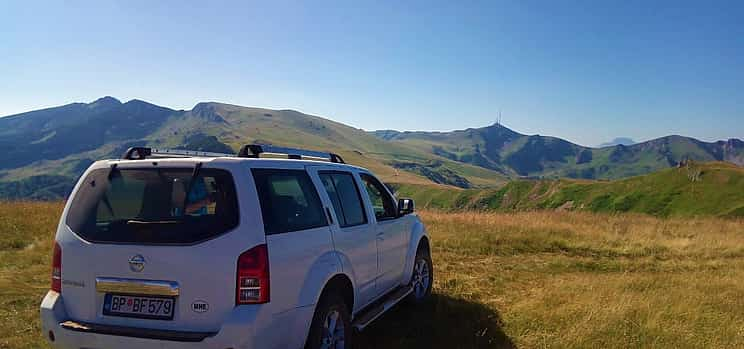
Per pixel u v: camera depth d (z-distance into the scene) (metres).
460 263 10.09
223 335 3.36
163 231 3.55
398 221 6.06
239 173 3.67
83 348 3.64
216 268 3.43
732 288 8.28
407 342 5.43
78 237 3.78
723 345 5.54
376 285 5.36
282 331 3.67
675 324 6.07
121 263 3.60
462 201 132.25
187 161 3.72
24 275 7.95
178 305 3.48
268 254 3.56
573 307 6.55
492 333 5.76
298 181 4.27
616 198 105.50
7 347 4.98
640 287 8.07
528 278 8.93
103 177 3.90
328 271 4.17
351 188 5.16
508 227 15.34
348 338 4.48
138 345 3.48
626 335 5.68
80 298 3.73
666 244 13.98
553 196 117.62
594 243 13.54
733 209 85.19
